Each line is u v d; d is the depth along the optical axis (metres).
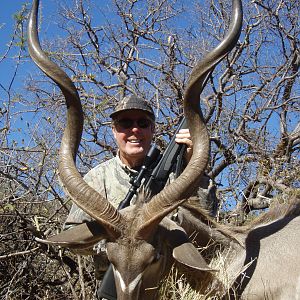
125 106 1.71
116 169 1.75
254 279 1.53
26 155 2.21
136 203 1.40
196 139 1.42
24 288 2.10
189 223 1.56
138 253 1.33
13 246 2.14
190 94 1.42
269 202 2.33
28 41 1.44
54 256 2.01
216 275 1.51
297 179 2.48
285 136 2.79
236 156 2.60
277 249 1.56
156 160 1.63
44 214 2.17
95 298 1.93
